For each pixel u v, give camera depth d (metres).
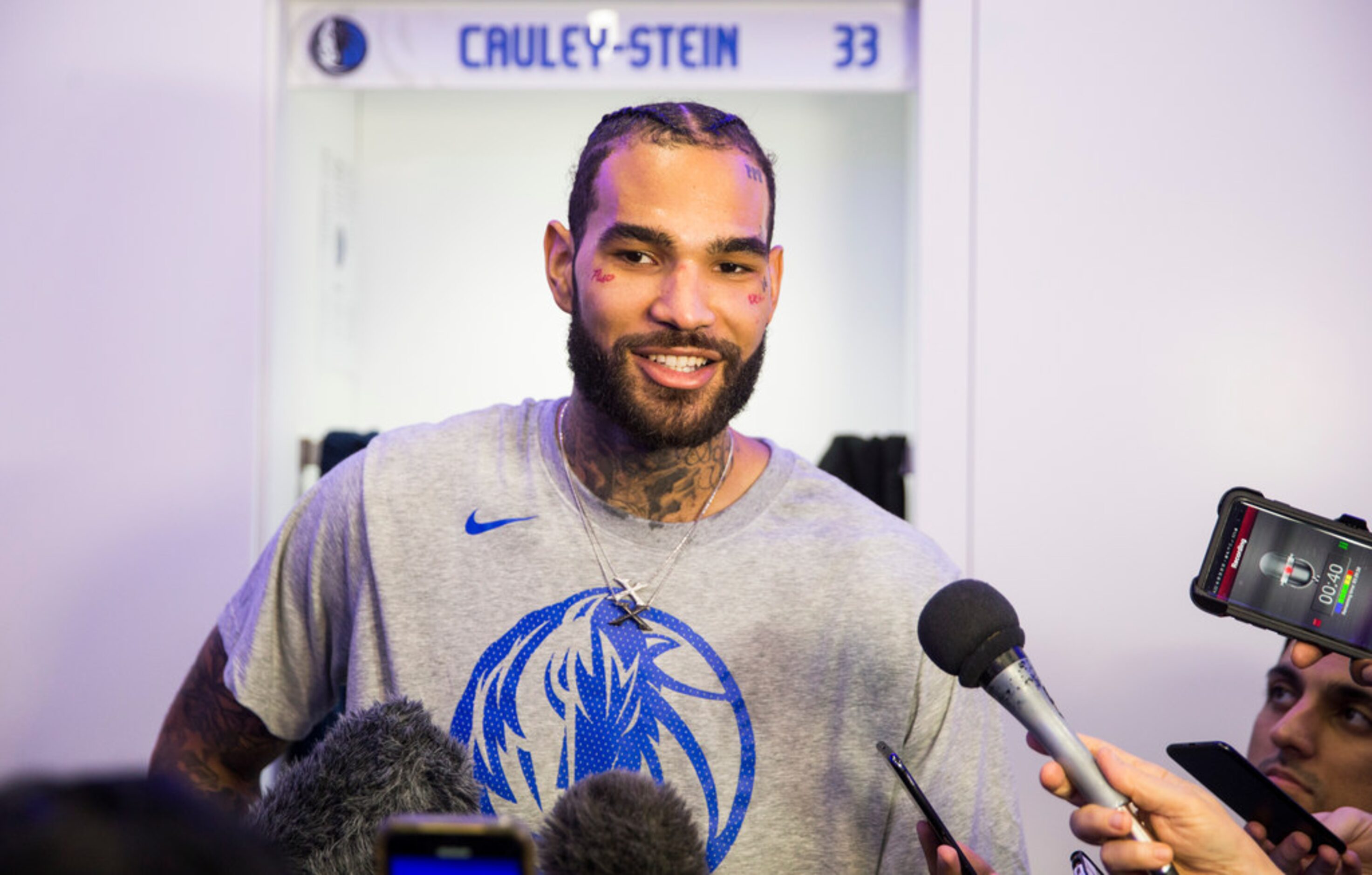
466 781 0.92
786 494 1.31
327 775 0.89
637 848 0.76
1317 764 1.71
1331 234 2.36
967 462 2.39
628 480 1.26
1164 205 2.38
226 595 2.38
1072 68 2.38
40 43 2.39
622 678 1.20
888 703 1.21
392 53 2.45
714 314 1.21
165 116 2.40
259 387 2.40
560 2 2.43
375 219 3.04
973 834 1.19
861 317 3.04
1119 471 2.38
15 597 2.37
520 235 3.05
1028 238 2.39
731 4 2.43
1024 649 2.37
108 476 2.39
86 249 2.39
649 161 1.21
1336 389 2.36
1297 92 2.36
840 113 3.03
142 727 2.37
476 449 1.35
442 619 1.25
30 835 0.32
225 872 0.34
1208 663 2.36
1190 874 0.88
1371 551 1.14
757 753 1.20
